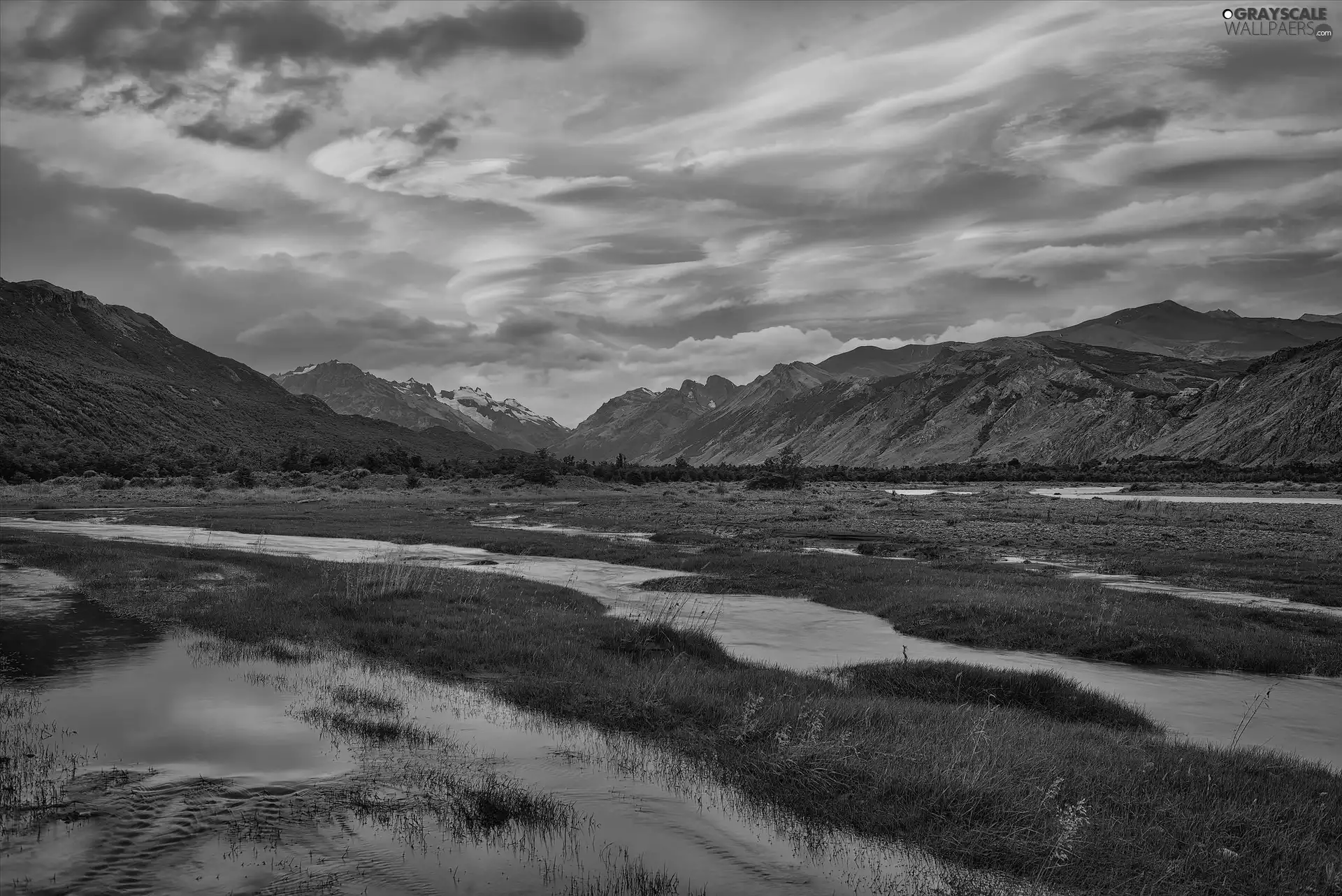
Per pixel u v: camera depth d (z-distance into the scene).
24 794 10.33
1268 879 8.87
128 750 12.09
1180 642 20.78
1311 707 16.48
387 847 9.13
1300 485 139.75
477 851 9.10
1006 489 151.62
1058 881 8.73
